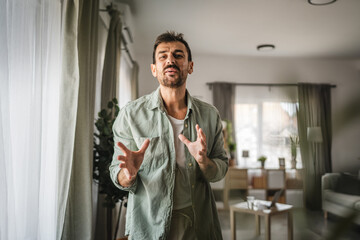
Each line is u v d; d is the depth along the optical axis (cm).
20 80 122
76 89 162
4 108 107
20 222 122
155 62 125
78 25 179
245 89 624
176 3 381
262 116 617
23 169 123
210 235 97
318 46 541
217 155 133
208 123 127
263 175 426
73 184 173
